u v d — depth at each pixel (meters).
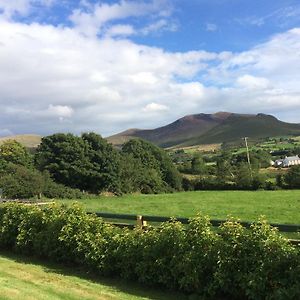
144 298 9.52
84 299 9.23
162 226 10.65
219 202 48.94
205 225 9.84
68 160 73.12
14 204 16.08
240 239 9.05
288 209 37.41
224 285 8.91
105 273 11.48
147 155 90.25
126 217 13.46
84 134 76.06
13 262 13.59
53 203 15.12
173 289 9.98
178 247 9.85
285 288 8.06
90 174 72.31
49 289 9.99
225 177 83.38
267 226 8.97
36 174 60.94
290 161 112.00
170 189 87.00
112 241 11.46
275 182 74.38
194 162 103.94
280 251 8.41
